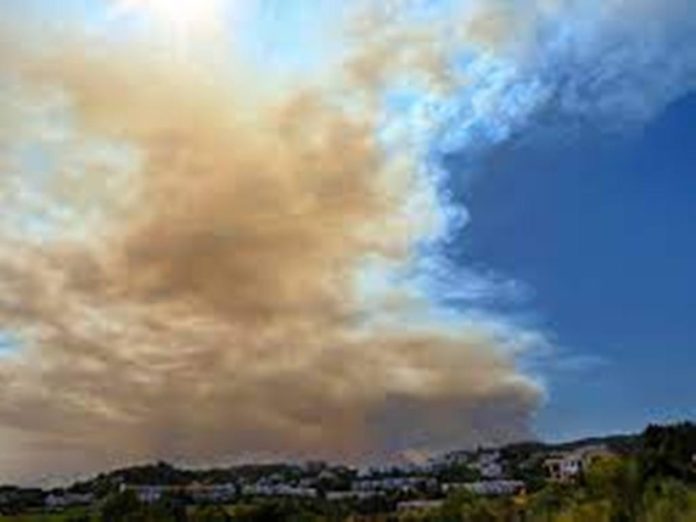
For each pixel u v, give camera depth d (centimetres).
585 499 11800
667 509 10225
